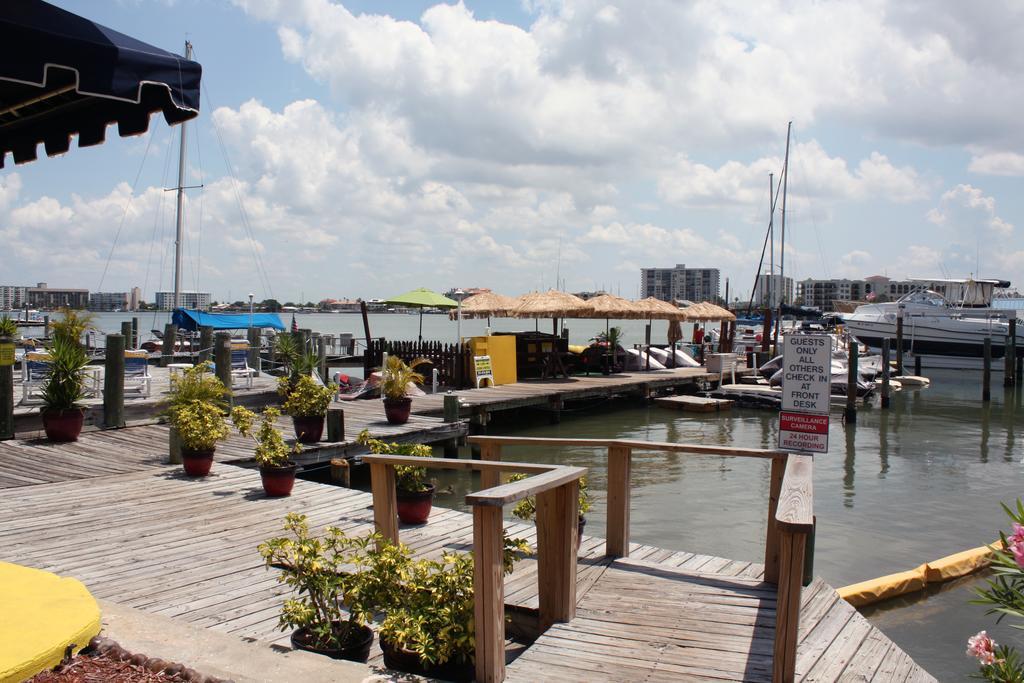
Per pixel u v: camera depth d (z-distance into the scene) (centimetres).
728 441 1912
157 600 572
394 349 2542
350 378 2420
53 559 671
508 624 559
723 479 1444
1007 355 3250
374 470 627
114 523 796
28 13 364
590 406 2520
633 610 557
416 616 446
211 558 681
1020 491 1409
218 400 1377
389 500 625
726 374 2961
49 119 510
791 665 420
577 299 2603
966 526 1164
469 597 456
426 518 830
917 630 773
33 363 1421
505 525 814
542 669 461
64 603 346
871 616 805
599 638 508
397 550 481
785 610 420
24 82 351
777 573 611
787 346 732
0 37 343
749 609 561
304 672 347
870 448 1880
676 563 673
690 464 1588
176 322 2856
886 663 508
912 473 1576
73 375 1197
